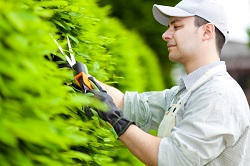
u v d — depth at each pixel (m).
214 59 2.98
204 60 2.95
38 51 1.65
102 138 2.64
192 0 2.98
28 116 1.61
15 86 1.52
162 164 2.60
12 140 1.41
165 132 2.89
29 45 1.62
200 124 2.60
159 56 10.77
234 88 2.76
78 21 2.90
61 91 1.76
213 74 2.84
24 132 1.44
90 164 2.51
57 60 2.54
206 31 2.94
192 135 2.60
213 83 2.75
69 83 2.41
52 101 1.70
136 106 3.27
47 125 1.63
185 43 2.94
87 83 2.52
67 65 2.52
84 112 2.47
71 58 2.59
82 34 2.97
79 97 1.87
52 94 1.72
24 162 1.56
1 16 1.44
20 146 1.64
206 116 2.63
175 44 2.97
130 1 10.15
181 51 2.95
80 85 2.52
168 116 2.90
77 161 2.38
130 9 10.25
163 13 2.99
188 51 2.94
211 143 2.58
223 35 3.01
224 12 3.01
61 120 1.95
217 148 2.61
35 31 1.60
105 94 2.59
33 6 1.93
